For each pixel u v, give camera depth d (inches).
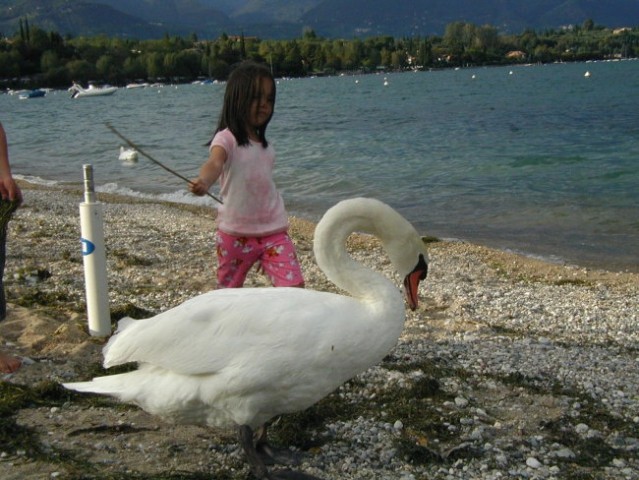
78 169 471.5
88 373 115.3
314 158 458.3
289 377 87.7
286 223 115.1
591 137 519.8
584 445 102.5
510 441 102.5
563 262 218.4
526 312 162.7
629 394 117.6
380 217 96.3
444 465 97.3
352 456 98.4
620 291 186.4
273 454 98.0
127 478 90.1
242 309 88.7
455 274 201.3
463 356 129.0
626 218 273.3
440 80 2010.3
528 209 294.2
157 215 293.9
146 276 177.8
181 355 88.0
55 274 172.6
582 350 138.3
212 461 96.3
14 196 110.3
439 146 502.0
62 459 93.5
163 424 103.0
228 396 87.8
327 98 1275.8
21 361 117.6
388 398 111.9
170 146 571.8
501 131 587.8
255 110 110.8
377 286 92.3
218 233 114.8
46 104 1476.4
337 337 88.4
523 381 119.6
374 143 530.0
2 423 99.1
